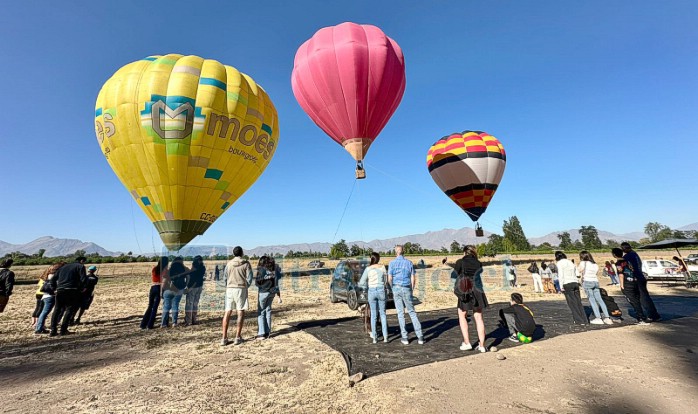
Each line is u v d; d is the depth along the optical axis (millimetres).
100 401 3727
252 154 11156
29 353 5633
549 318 7223
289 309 9922
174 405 3582
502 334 6035
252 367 4723
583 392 3568
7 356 5465
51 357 5398
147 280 24406
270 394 3787
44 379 4434
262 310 6414
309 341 5980
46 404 3686
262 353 5371
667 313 7426
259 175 12023
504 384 3816
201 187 10133
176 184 9828
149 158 9625
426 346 5367
